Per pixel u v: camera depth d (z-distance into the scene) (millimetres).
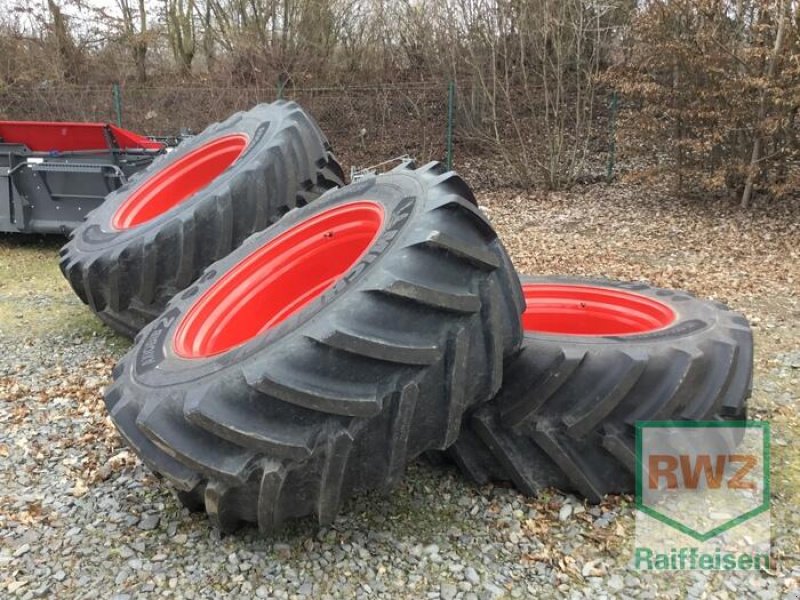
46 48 16281
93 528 2898
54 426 3799
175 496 3100
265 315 3752
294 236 3768
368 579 2590
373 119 14273
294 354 2463
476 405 2914
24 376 4508
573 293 4270
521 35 12477
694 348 3084
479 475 3164
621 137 11086
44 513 3002
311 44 15109
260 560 2689
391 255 2621
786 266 7445
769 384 4332
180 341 3262
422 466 3346
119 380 3066
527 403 2992
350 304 2512
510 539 2822
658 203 10719
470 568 2639
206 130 6168
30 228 7652
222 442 2490
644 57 10312
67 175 7516
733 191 10305
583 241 8844
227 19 15789
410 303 2516
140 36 17062
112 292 4742
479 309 2646
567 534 2859
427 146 14023
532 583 2572
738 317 3500
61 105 14711
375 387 2490
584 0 12398
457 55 13633
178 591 2525
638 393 3012
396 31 15016
